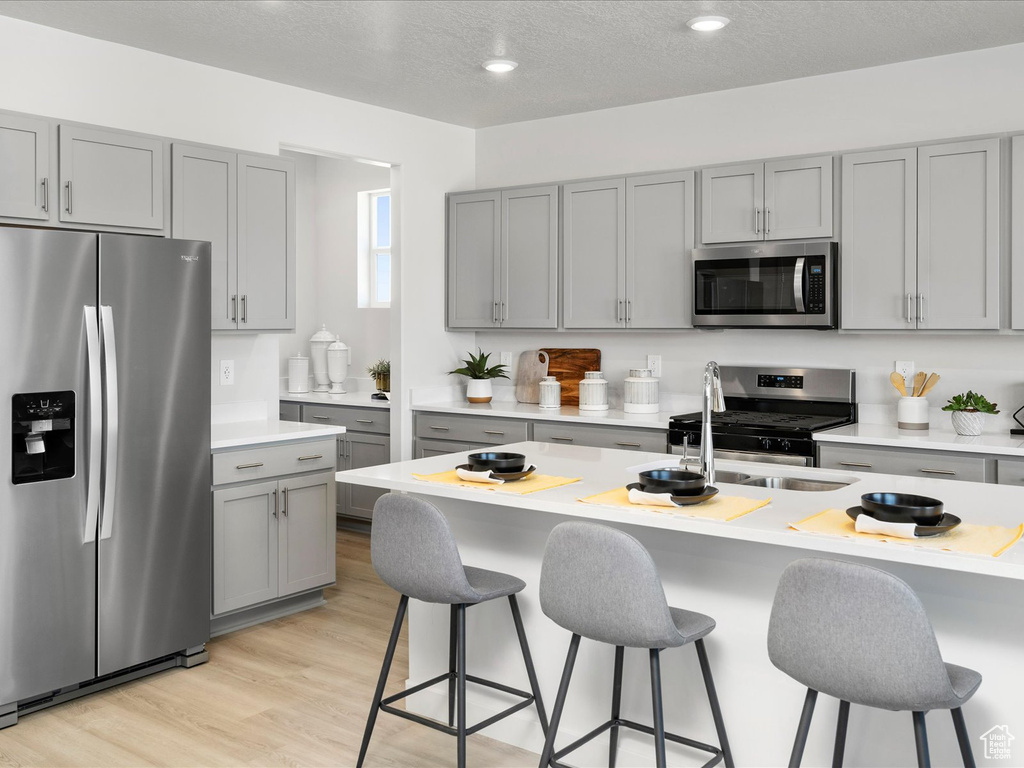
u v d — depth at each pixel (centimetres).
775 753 229
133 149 355
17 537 288
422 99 481
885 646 165
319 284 681
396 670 344
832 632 170
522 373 546
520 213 507
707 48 389
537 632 274
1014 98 385
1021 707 194
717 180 434
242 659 354
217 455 366
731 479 300
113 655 317
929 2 333
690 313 447
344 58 404
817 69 423
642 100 484
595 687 262
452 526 293
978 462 345
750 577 232
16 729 290
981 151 364
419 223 526
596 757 261
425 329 533
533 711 277
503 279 516
